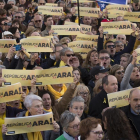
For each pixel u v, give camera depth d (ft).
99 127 24.16
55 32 54.34
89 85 40.73
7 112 31.96
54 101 34.78
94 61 45.80
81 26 58.18
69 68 33.06
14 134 29.17
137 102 29.43
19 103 35.35
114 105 31.86
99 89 37.52
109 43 50.47
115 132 23.81
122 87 36.78
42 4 77.66
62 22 68.28
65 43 50.93
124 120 24.07
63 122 27.35
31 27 55.11
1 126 30.96
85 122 24.36
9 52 39.63
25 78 33.50
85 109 34.83
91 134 23.97
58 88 38.73
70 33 54.34
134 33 48.80
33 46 42.63
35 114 29.32
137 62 37.19
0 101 30.94
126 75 36.50
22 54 39.83
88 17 65.05
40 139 29.78
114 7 63.67
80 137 25.05
